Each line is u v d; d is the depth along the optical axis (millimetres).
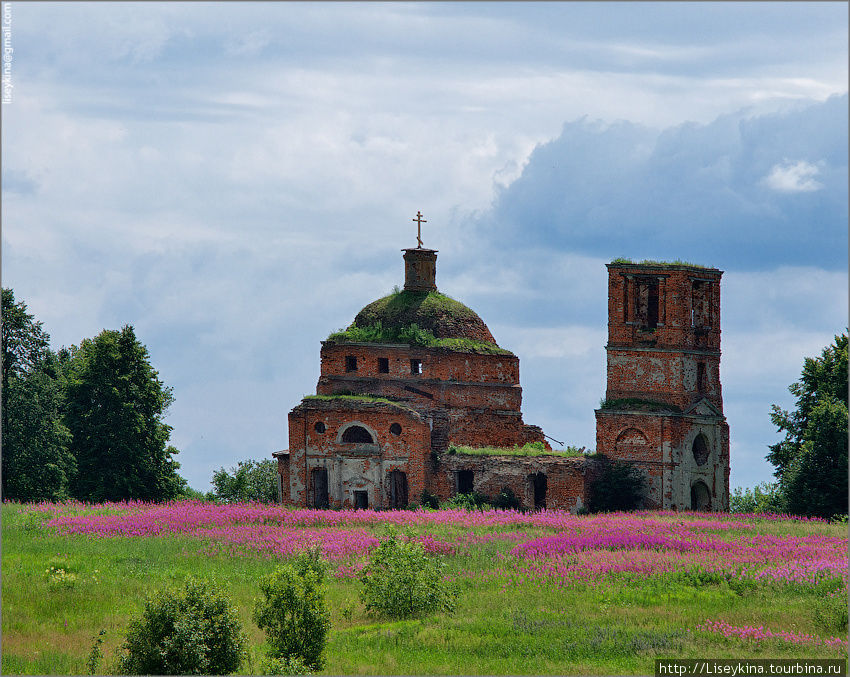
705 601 58125
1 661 49750
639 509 87500
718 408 91312
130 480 93438
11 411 90562
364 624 56875
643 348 89562
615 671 48125
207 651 48781
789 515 83562
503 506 88000
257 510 81812
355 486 90812
